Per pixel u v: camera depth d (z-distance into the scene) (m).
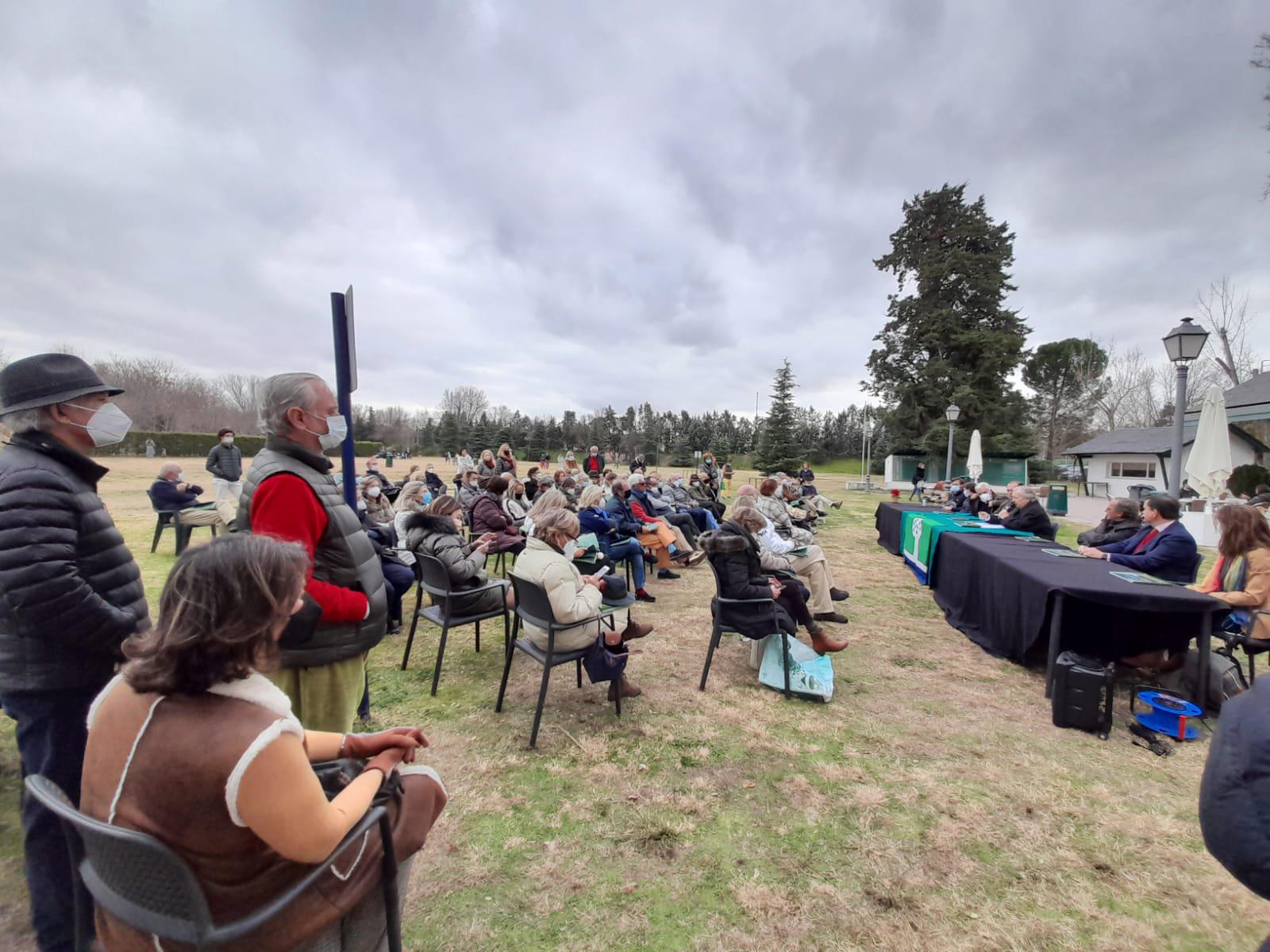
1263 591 3.48
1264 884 0.91
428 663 4.19
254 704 1.03
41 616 1.37
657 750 3.00
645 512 7.53
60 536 1.41
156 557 7.20
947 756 2.98
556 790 2.65
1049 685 3.64
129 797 0.98
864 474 39.78
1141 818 2.49
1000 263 27.14
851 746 3.07
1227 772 0.97
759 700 3.62
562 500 3.58
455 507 3.92
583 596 3.15
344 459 3.43
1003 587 4.34
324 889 1.14
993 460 25.58
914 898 2.04
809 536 5.90
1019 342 25.75
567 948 1.82
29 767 1.48
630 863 2.20
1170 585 3.62
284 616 1.09
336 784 1.42
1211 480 9.02
